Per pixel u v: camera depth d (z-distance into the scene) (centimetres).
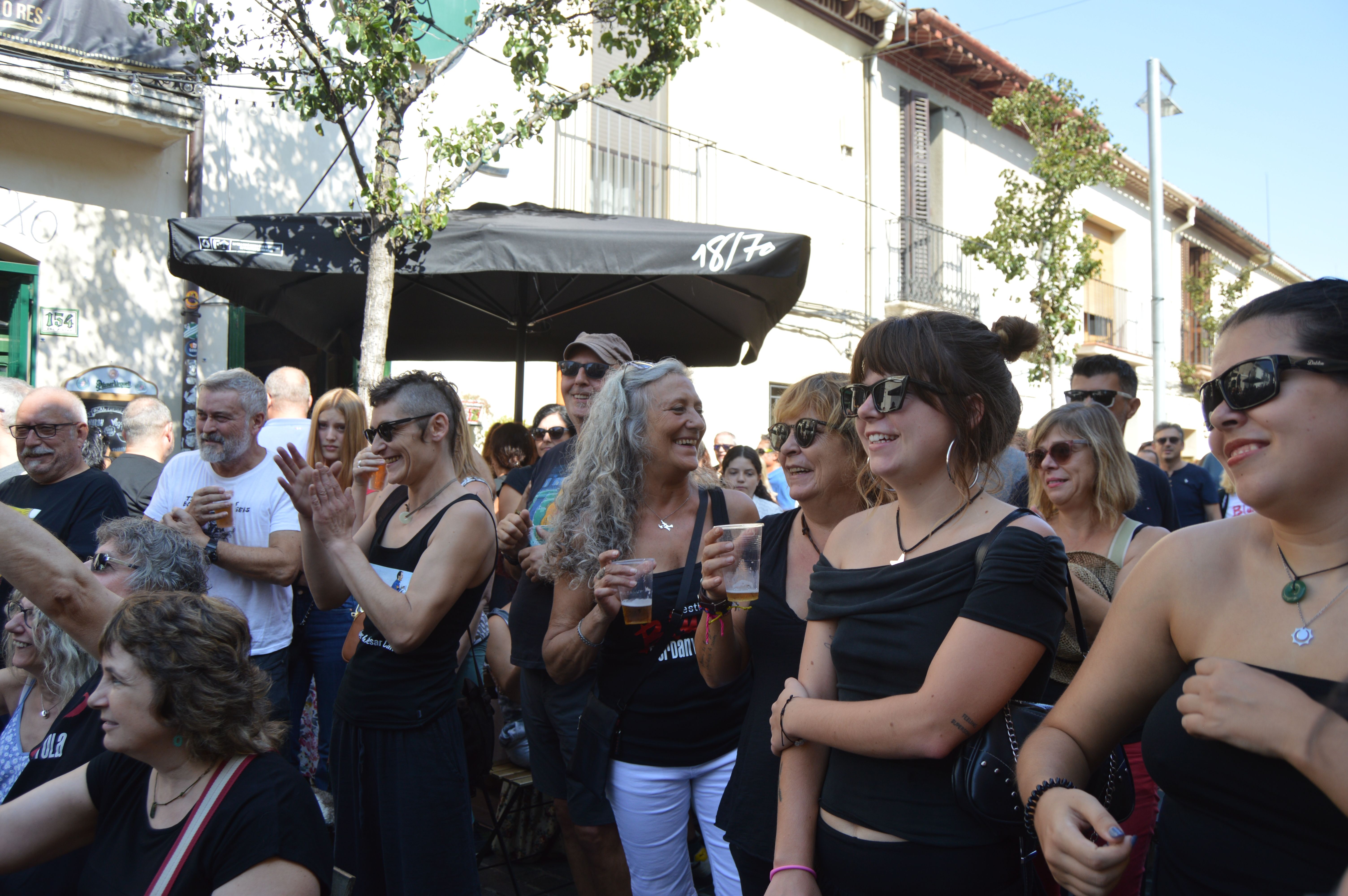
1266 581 132
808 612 188
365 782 275
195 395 727
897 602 163
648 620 245
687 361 673
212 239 483
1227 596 136
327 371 820
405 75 517
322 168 791
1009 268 1220
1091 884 127
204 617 194
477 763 367
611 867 291
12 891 212
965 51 1361
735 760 242
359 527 354
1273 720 118
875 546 179
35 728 249
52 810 203
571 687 308
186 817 189
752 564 214
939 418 167
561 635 261
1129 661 147
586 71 971
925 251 1366
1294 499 123
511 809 412
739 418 1106
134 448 495
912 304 1288
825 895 168
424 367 823
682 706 259
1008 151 1551
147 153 716
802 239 460
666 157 1045
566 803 316
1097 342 1669
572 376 375
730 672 235
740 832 214
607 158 984
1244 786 124
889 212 1327
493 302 607
